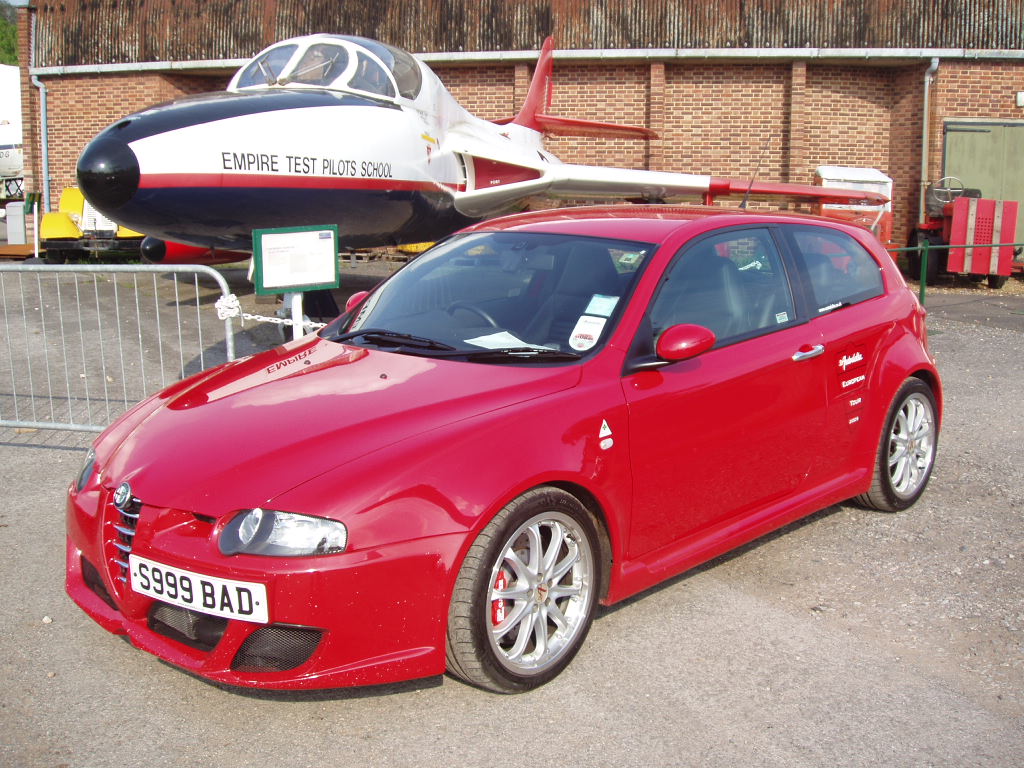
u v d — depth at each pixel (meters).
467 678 3.15
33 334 10.65
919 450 5.16
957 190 18.11
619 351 3.63
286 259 5.96
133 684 3.33
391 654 2.96
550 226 4.42
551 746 2.96
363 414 3.27
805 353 4.24
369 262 19.41
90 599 3.40
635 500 3.56
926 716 3.14
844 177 17.92
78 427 6.27
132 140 8.30
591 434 3.38
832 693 3.28
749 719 3.11
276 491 2.92
